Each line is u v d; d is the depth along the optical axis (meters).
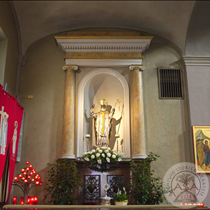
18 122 7.70
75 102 8.45
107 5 8.12
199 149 7.94
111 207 6.07
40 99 8.45
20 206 6.06
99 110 8.93
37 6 7.94
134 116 8.19
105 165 7.53
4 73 7.48
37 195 7.73
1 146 6.43
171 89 8.57
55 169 7.87
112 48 8.60
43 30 8.70
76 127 8.26
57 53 8.84
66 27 8.83
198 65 8.60
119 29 8.98
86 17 8.54
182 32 8.48
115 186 7.50
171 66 8.75
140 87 8.38
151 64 8.77
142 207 6.12
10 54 7.94
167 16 8.30
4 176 7.10
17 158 7.77
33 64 8.73
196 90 8.41
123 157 8.00
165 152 8.09
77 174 7.31
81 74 8.70
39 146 8.11
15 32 8.37
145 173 7.24
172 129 8.27
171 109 8.42
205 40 8.58
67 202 6.79
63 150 7.90
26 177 7.23
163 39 8.98
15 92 8.33
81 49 8.61
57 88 8.55
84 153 7.89
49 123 8.28
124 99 8.49
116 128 8.73
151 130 8.25
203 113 8.23
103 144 8.23
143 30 8.95
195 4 7.75
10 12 7.92
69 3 7.95
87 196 7.53
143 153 7.88
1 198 6.99
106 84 9.01
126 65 8.59
